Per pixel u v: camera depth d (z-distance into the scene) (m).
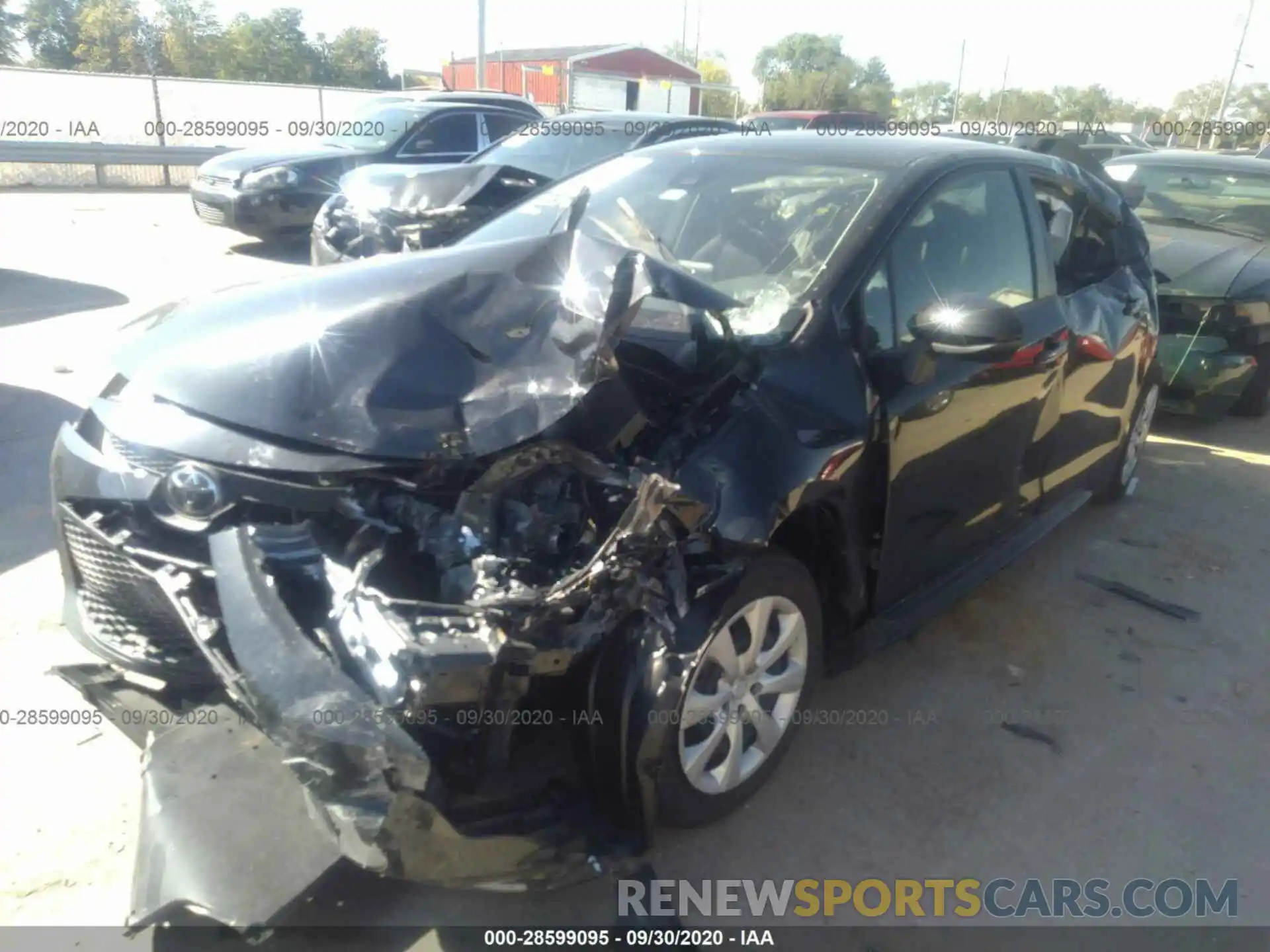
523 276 2.89
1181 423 7.20
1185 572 4.75
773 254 3.36
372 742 2.02
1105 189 4.85
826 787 3.13
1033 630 4.15
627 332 2.91
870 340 3.17
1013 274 3.90
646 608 2.41
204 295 3.17
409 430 2.45
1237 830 3.07
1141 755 3.39
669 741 2.58
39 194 15.36
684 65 36.09
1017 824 3.04
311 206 10.73
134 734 2.73
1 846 2.65
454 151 11.57
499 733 2.28
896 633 3.36
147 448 2.58
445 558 2.34
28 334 7.29
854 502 3.03
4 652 3.44
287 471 2.41
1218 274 6.61
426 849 2.10
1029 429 3.91
